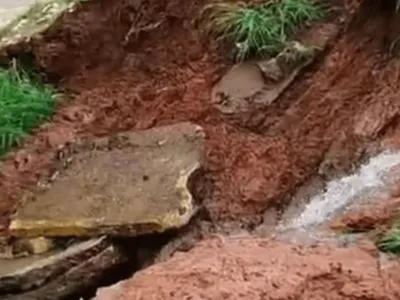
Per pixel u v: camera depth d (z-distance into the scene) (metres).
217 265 4.83
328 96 6.23
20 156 6.39
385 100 6.16
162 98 6.57
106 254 5.54
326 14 6.51
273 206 5.83
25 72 7.00
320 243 5.12
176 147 6.06
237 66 6.46
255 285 4.61
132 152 6.12
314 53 6.31
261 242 5.15
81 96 6.82
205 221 5.73
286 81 6.27
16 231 5.75
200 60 6.65
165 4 6.84
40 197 5.95
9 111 6.60
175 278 4.78
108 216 5.65
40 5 7.39
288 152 6.05
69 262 5.56
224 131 6.20
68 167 6.14
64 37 6.94
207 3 6.75
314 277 4.66
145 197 5.73
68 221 5.69
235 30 6.49
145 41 6.89
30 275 5.55
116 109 6.62
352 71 6.32
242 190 5.89
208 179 5.94
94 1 6.93
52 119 6.69
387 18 6.43
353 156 5.96
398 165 5.77
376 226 5.25
